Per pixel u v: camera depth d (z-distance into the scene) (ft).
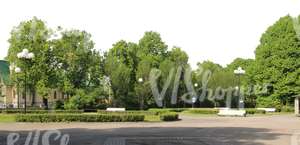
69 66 216.13
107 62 233.76
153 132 86.63
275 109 215.72
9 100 283.38
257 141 71.15
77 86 219.00
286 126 108.68
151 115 145.38
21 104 253.65
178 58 272.92
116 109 185.98
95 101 205.36
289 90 209.97
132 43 261.03
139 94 230.48
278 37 217.15
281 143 68.39
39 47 207.51
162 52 271.08
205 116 171.01
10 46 208.85
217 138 75.61
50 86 210.79
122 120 122.01
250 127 104.01
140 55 261.65
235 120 139.54
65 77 213.46
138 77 234.17
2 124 106.32
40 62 206.08
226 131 91.09
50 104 216.74
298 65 210.38
